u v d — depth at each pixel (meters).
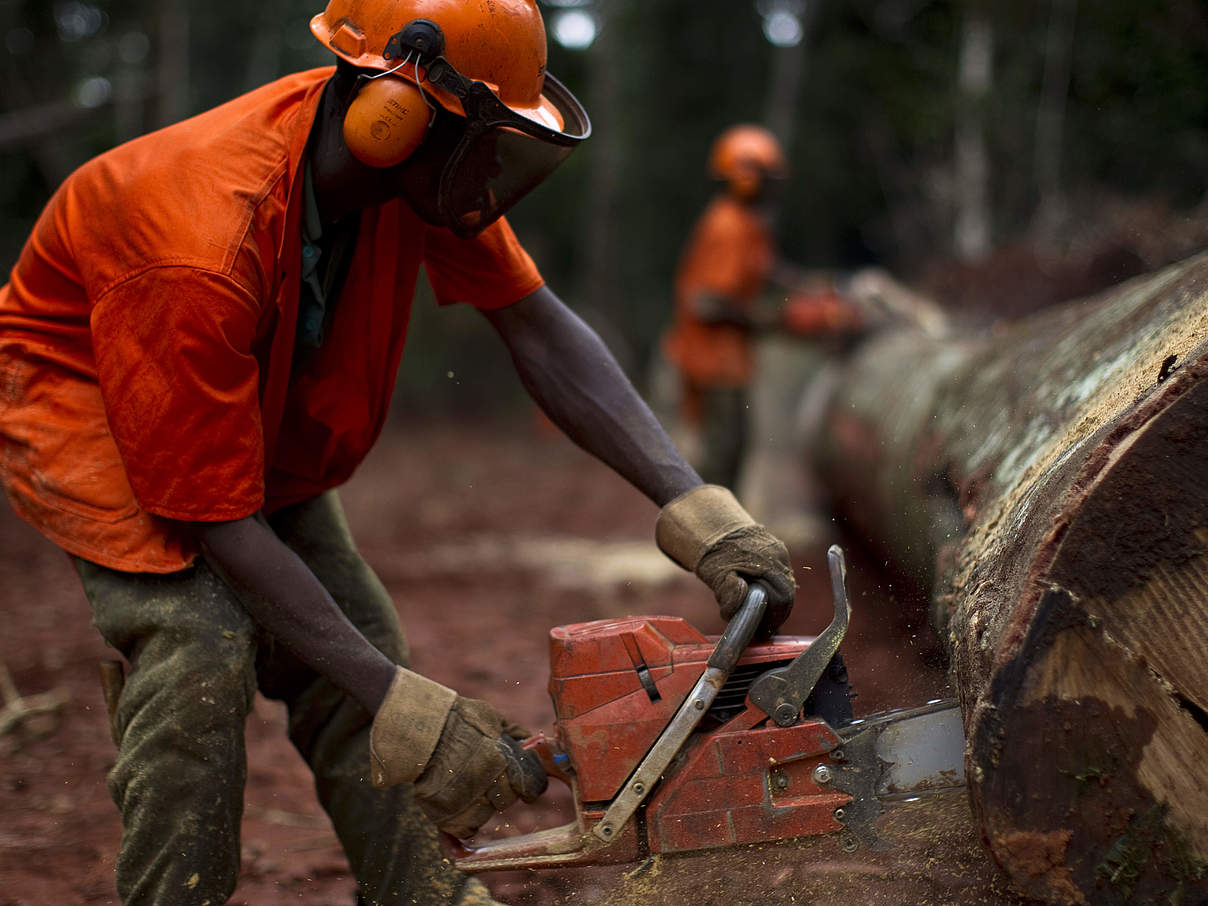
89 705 3.46
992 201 9.67
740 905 1.79
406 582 5.55
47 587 5.16
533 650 4.23
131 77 11.95
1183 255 4.55
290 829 2.72
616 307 15.25
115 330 1.62
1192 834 1.45
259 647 2.02
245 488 1.66
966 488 2.40
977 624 1.64
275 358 1.74
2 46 9.41
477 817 1.75
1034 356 2.75
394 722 1.70
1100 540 1.44
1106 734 1.46
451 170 1.67
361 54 1.66
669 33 16.05
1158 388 1.47
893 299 6.11
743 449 6.05
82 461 1.77
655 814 1.71
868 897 1.75
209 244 1.60
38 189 10.91
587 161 16.05
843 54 14.45
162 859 1.70
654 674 1.73
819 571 5.41
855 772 1.72
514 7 1.69
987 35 9.66
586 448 2.09
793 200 15.22
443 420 15.53
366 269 1.83
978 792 1.49
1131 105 6.58
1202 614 1.43
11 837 2.56
